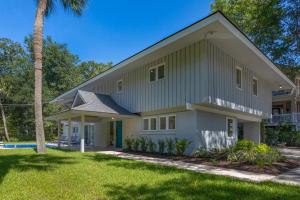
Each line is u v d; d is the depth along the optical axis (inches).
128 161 408.8
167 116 579.2
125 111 653.3
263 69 661.3
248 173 332.8
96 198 200.5
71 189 225.0
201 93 470.9
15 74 1539.1
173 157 491.5
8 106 1448.1
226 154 457.1
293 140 943.7
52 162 381.4
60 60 1777.8
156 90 576.1
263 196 212.7
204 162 422.6
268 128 1067.9
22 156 456.8
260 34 893.2
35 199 195.6
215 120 572.7
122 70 665.6
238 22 964.0
